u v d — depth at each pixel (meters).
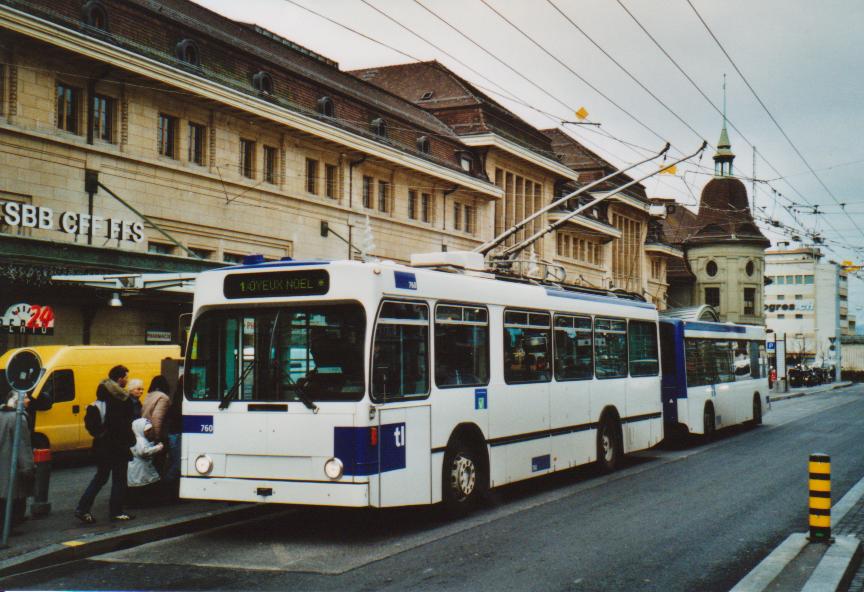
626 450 17.17
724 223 86.81
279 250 31.72
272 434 10.18
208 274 10.77
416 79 51.00
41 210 22.73
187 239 27.86
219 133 29.27
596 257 63.09
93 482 10.83
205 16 32.16
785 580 8.16
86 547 9.55
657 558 9.35
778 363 57.75
